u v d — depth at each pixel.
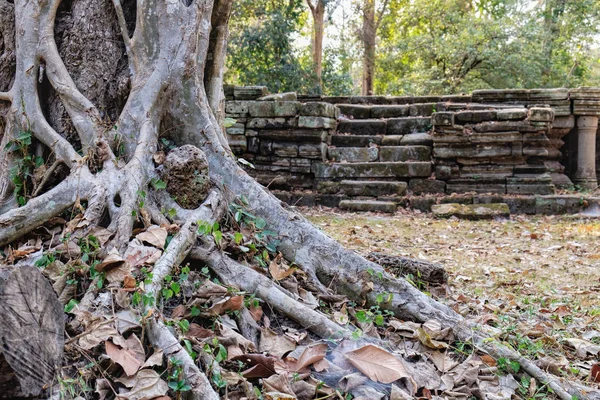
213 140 3.79
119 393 2.30
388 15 24.70
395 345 3.10
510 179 10.58
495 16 23.42
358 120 12.05
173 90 3.76
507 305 4.69
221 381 2.41
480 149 10.63
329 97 13.03
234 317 2.89
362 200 10.55
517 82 20.92
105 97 3.85
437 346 3.05
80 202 3.37
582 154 11.69
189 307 2.85
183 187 3.39
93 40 3.86
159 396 2.27
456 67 21.50
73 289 2.80
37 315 2.15
